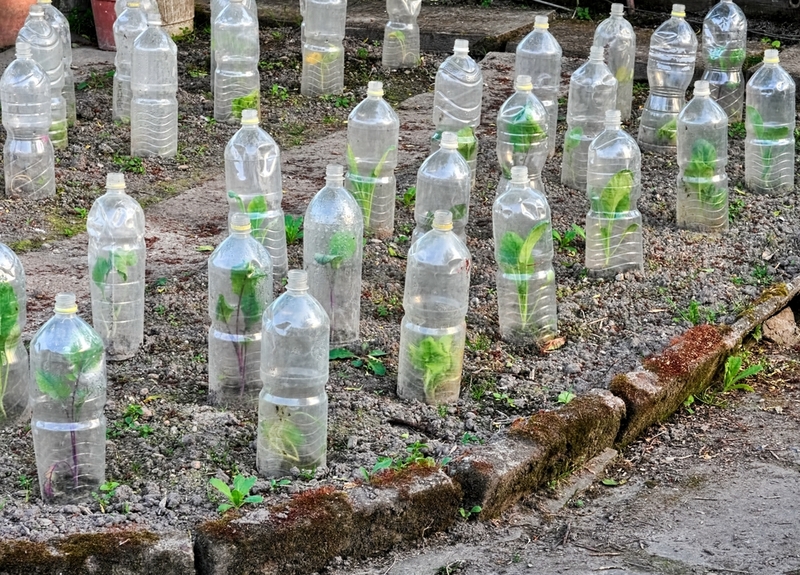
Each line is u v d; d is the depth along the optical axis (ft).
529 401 17.93
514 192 19.45
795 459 17.37
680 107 29.45
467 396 18.06
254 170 21.36
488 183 26.91
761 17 40.75
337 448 16.33
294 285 15.29
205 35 40.98
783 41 38.93
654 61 29.25
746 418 18.63
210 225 24.88
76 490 14.82
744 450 17.62
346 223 19.04
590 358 19.35
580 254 23.31
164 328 19.74
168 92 28.48
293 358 15.21
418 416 17.33
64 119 28.53
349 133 23.44
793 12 40.29
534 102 24.67
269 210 21.58
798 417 18.67
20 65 25.17
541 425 16.49
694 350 19.16
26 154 25.41
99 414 14.90
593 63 26.84
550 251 19.65
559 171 28.12
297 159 29.17
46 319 20.11
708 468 17.12
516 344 19.76
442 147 21.67
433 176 21.54
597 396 17.44
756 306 21.03
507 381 18.45
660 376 18.28
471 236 23.94
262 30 40.81
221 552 13.64
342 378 18.45
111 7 38.45
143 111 28.35
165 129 28.66
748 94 26.50
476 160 26.99
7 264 16.33
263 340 15.39
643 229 24.47
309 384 15.33
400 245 23.47
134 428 16.48
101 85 34.94
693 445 17.78
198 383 18.07
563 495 16.25
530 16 41.37
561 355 19.47
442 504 15.07
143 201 26.12
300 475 15.44
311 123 32.27
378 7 42.60
